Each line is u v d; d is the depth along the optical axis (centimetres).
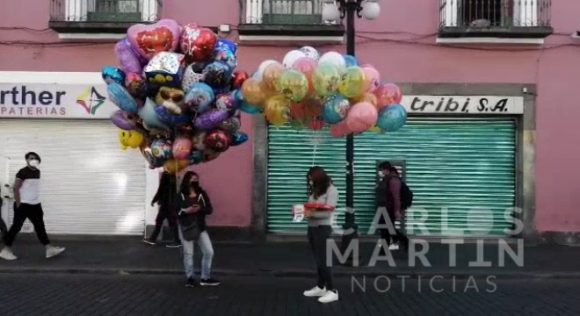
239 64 1358
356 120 805
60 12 1358
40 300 848
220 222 1370
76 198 1385
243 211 1370
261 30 1321
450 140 1399
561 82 1362
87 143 1385
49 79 1361
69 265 1097
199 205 945
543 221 1365
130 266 1092
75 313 775
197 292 917
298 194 1397
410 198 1240
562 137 1362
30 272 1066
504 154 1400
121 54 823
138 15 1370
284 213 1398
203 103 792
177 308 809
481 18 1377
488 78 1363
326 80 777
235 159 1370
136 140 888
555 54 1363
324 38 1341
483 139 1402
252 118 1370
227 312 788
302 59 804
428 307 826
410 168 1402
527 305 843
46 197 1384
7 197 1373
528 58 1363
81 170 1385
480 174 1399
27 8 1363
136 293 905
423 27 1366
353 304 841
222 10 1370
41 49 1362
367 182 1398
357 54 1366
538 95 1362
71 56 1362
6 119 1377
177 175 1110
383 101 851
